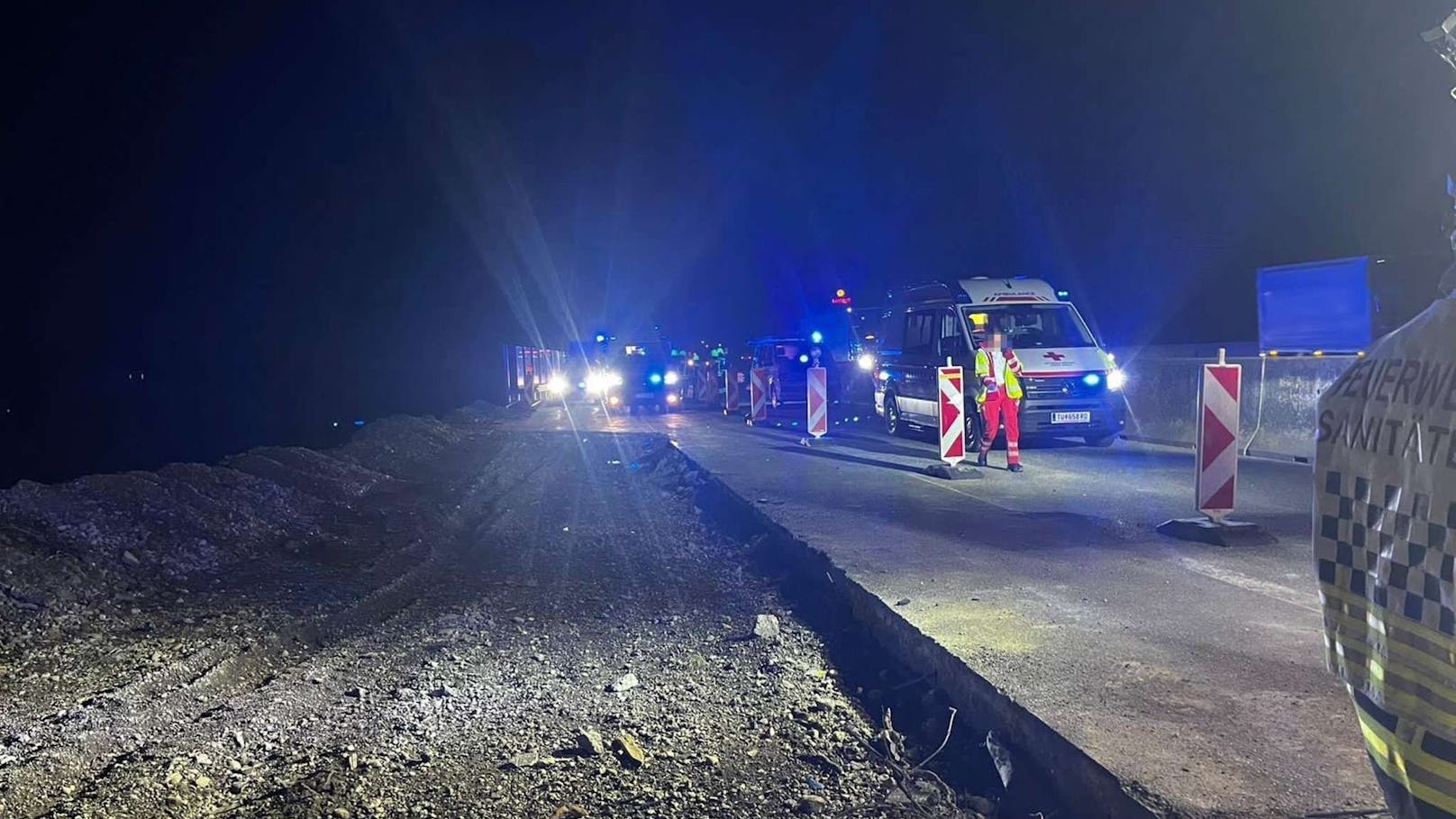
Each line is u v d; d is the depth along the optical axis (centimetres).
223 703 586
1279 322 1805
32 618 700
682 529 1168
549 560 1007
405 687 614
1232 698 471
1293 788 375
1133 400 1848
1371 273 1611
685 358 3762
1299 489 1155
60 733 518
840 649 672
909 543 863
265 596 813
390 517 1200
